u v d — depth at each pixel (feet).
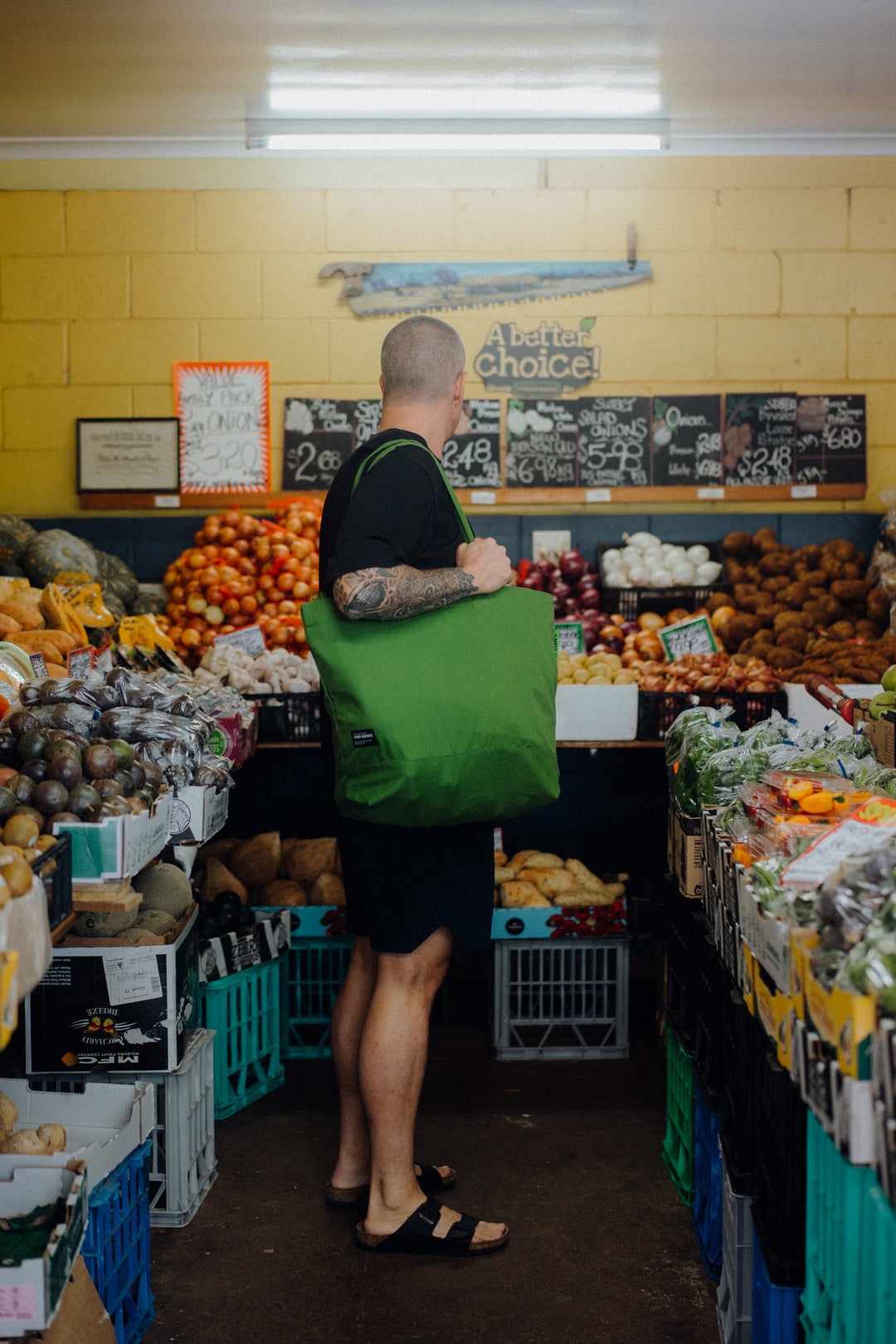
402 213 15.53
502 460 15.70
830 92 13.75
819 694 9.54
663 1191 8.77
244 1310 7.18
